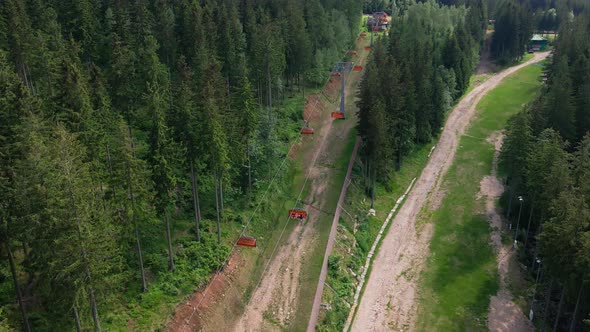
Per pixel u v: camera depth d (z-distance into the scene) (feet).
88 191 114.21
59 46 240.94
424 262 207.82
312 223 203.00
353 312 175.83
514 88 417.49
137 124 231.30
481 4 539.29
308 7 359.05
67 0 281.13
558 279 160.15
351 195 232.53
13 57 228.02
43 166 110.01
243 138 204.64
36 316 126.52
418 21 396.98
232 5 333.83
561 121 246.68
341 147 266.36
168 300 147.33
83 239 107.24
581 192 161.27
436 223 235.61
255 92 285.43
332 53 362.94
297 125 282.77
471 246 218.38
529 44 537.24
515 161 222.48
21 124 139.64
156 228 172.45
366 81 246.47
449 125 347.36
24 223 109.60
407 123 264.72
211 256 167.63
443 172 285.64
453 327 172.76
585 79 285.64
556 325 164.55
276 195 215.10
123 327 134.72
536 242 204.44
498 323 175.11
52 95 202.80
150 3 325.21
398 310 179.73
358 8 462.19
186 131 160.56
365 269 200.13
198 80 230.07
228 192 199.52
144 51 239.09
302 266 178.81
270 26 287.48
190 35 277.85
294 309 159.74
